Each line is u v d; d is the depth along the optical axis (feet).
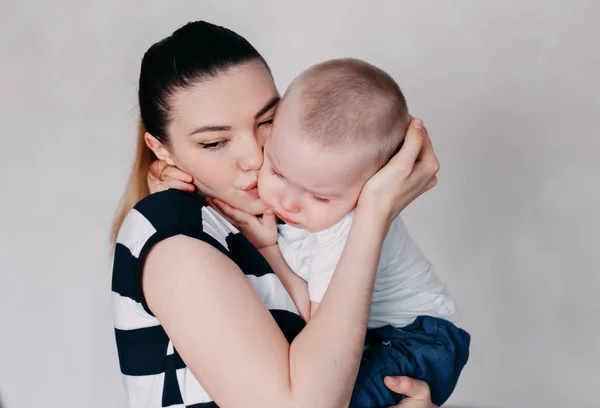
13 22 8.52
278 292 4.02
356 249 3.68
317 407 3.33
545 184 8.40
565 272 8.54
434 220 8.67
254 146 3.98
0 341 8.75
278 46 8.47
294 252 4.42
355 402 4.37
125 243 3.79
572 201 8.39
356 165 3.90
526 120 8.29
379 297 4.70
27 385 8.76
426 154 4.03
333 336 3.47
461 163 8.50
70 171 8.61
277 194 4.06
